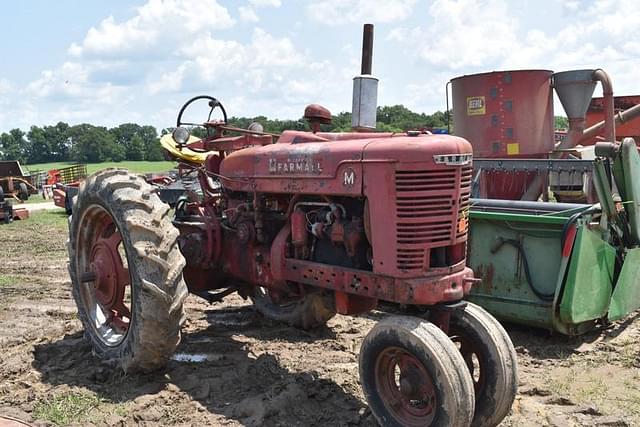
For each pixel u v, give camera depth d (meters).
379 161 3.58
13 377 4.59
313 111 4.60
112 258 4.96
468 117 8.76
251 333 5.79
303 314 5.74
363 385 3.79
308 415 3.99
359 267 3.91
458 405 3.30
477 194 7.43
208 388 4.38
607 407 4.22
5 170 23.98
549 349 5.44
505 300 5.76
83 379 4.55
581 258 5.34
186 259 5.16
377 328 3.64
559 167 6.84
